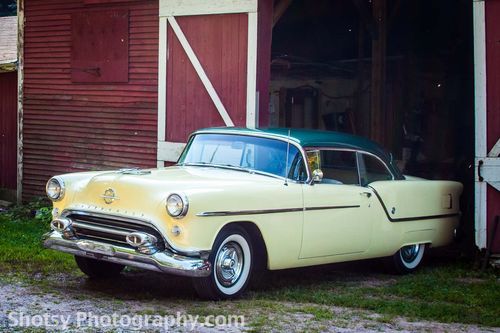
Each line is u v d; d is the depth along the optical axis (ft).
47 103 42.14
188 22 35.09
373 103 41.60
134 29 38.06
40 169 42.73
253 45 32.68
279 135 23.32
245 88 33.01
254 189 21.07
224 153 23.86
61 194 21.72
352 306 21.18
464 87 47.57
